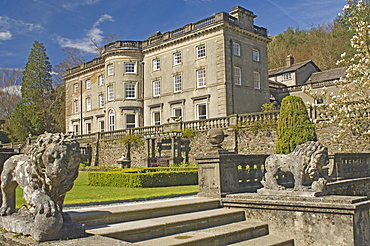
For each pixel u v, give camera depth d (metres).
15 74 65.44
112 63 39.31
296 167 8.30
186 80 34.66
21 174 5.42
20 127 53.91
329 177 12.51
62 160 4.74
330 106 16.67
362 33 16.58
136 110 38.38
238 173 10.11
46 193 4.96
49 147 4.77
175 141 28.42
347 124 16.34
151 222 6.94
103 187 15.48
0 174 6.66
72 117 49.28
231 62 32.38
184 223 7.26
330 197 7.72
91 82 45.78
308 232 7.76
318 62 58.34
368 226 7.64
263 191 8.81
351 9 17.59
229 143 25.09
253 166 10.59
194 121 27.92
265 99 36.00
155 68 37.81
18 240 4.74
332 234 7.40
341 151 19.53
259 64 35.75
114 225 6.61
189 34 34.09
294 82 45.09
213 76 32.41
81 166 34.34
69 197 10.77
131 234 6.25
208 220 7.82
